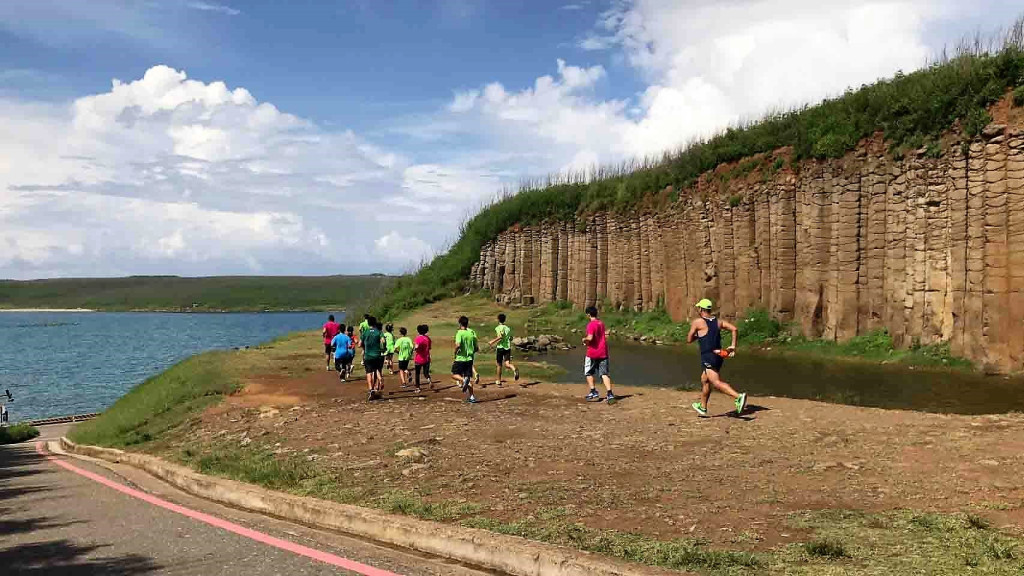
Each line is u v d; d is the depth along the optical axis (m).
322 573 5.00
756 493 6.53
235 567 5.18
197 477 8.88
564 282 42.72
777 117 30.77
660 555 4.77
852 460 7.67
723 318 30.25
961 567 4.36
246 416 13.89
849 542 4.95
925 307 21.48
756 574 4.38
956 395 15.55
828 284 25.33
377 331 15.39
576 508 6.18
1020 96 19.22
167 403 16.25
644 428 10.25
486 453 8.83
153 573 5.09
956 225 20.33
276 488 7.80
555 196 44.91
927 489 6.43
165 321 174.50
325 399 15.59
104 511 7.46
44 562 5.46
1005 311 18.78
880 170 23.45
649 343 30.48
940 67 22.77
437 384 17.45
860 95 25.64
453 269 50.88
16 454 16.92
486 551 5.19
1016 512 5.63
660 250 35.00
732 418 10.76
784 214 27.27
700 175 33.25
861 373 19.53
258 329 129.00
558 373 21.11
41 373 59.28
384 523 6.01
